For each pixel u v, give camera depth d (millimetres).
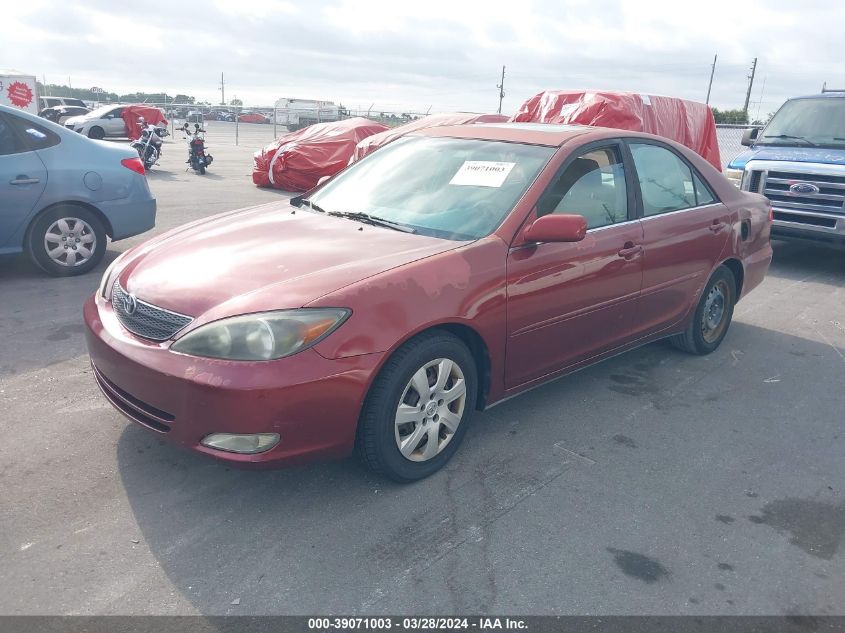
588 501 3381
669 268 4664
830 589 2850
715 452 3938
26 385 4328
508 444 3896
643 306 4547
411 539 3020
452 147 4414
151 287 3293
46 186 6535
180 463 3520
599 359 4406
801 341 5914
